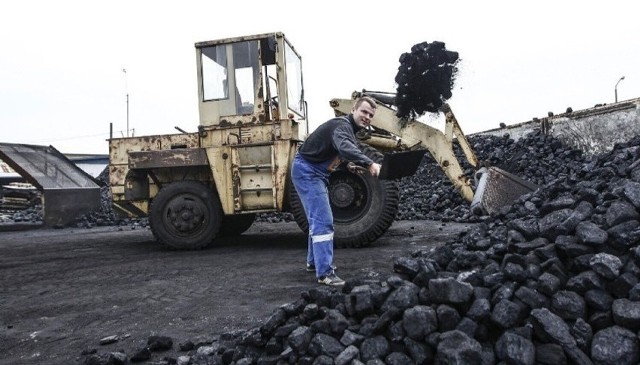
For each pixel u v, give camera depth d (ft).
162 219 24.03
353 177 21.38
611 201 9.41
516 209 13.07
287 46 24.20
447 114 21.42
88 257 22.97
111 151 25.54
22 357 9.35
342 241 21.06
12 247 28.84
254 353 8.14
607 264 7.32
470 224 28.89
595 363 6.49
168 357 8.73
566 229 8.89
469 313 7.20
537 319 6.85
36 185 41.55
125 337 10.14
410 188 41.91
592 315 7.13
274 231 31.35
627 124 31.68
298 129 24.40
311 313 8.16
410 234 25.03
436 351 6.94
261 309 11.66
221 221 24.02
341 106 23.43
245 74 23.63
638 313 6.63
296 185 13.67
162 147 24.97
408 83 20.52
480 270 8.77
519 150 37.86
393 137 23.57
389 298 7.82
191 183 24.06
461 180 21.42
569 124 36.14
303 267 17.02
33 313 12.56
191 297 13.35
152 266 19.15
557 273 7.79
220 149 23.09
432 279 7.62
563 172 31.81
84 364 8.80
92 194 46.78
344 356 7.09
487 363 6.68
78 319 11.80
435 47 20.26
